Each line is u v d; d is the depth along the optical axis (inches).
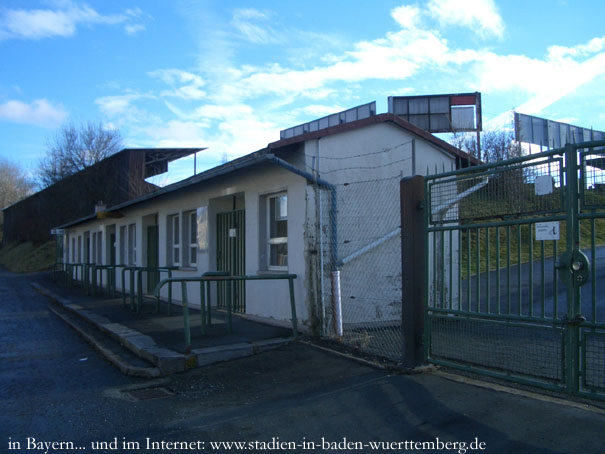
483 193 210.2
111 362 292.0
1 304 613.9
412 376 220.5
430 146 369.4
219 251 449.4
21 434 182.1
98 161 1492.4
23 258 1553.9
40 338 378.0
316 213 309.9
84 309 491.5
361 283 326.0
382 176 343.9
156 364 265.9
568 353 176.7
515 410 172.9
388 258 337.7
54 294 685.3
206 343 293.6
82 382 253.0
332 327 301.0
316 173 312.8
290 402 204.1
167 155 1331.2
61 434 181.3
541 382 184.5
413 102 839.7
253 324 354.3
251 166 334.3
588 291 410.6
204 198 457.4
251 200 382.3
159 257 566.9
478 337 208.1
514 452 144.5
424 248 233.0
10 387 244.8
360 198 332.5
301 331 316.8
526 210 193.0
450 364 216.8
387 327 328.8
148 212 601.9
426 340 229.6
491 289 429.7
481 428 161.9
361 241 328.5
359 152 338.0
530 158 191.8
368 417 180.1
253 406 203.3
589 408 169.3
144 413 201.8
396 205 345.4
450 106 834.2
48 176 1620.3
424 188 232.7
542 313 186.1
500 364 199.6
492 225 202.7
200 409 204.1
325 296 306.2
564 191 179.6
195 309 454.9
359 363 249.1
